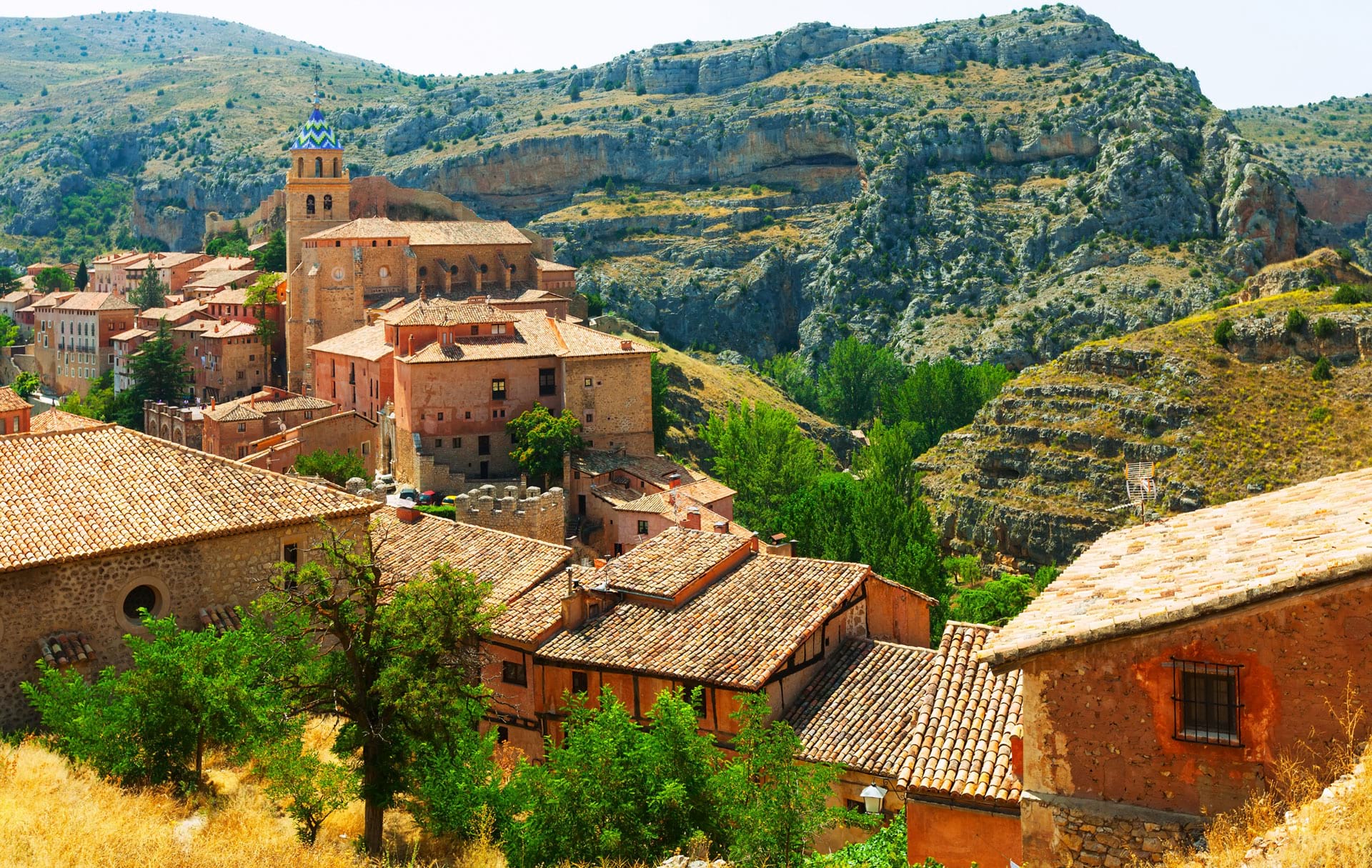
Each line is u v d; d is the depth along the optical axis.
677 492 103.88
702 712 45.53
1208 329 153.00
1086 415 150.88
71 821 30.41
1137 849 22.12
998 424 159.25
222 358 165.00
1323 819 18.14
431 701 35.59
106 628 43.78
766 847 32.53
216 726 37.06
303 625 38.97
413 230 164.88
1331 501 26.25
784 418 141.00
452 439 112.94
